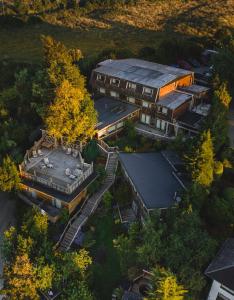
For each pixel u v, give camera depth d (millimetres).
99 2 131500
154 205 46531
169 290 34594
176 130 61969
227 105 61188
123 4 131500
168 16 120312
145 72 67312
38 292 41938
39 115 64438
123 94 66500
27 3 129000
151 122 65375
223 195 50062
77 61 78812
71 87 55906
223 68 69625
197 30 107500
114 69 69125
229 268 37375
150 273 40344
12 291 39281
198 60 84688
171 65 81188
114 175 56000
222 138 55594
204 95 67562
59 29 112062
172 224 42656
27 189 53688
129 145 60406
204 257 38844
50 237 48625
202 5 128125
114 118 62344
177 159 55219
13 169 51875
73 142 59281
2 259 46500
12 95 70688
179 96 64375
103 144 59531
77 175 53344
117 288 42188
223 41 87312
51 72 61906
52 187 52125
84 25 114625
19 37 106500
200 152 47406
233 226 45750
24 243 41344
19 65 83562
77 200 52312
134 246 43750
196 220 41562
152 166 54000
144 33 108000
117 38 104562
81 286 40625
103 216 51812
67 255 42500
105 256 47094
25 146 62188
